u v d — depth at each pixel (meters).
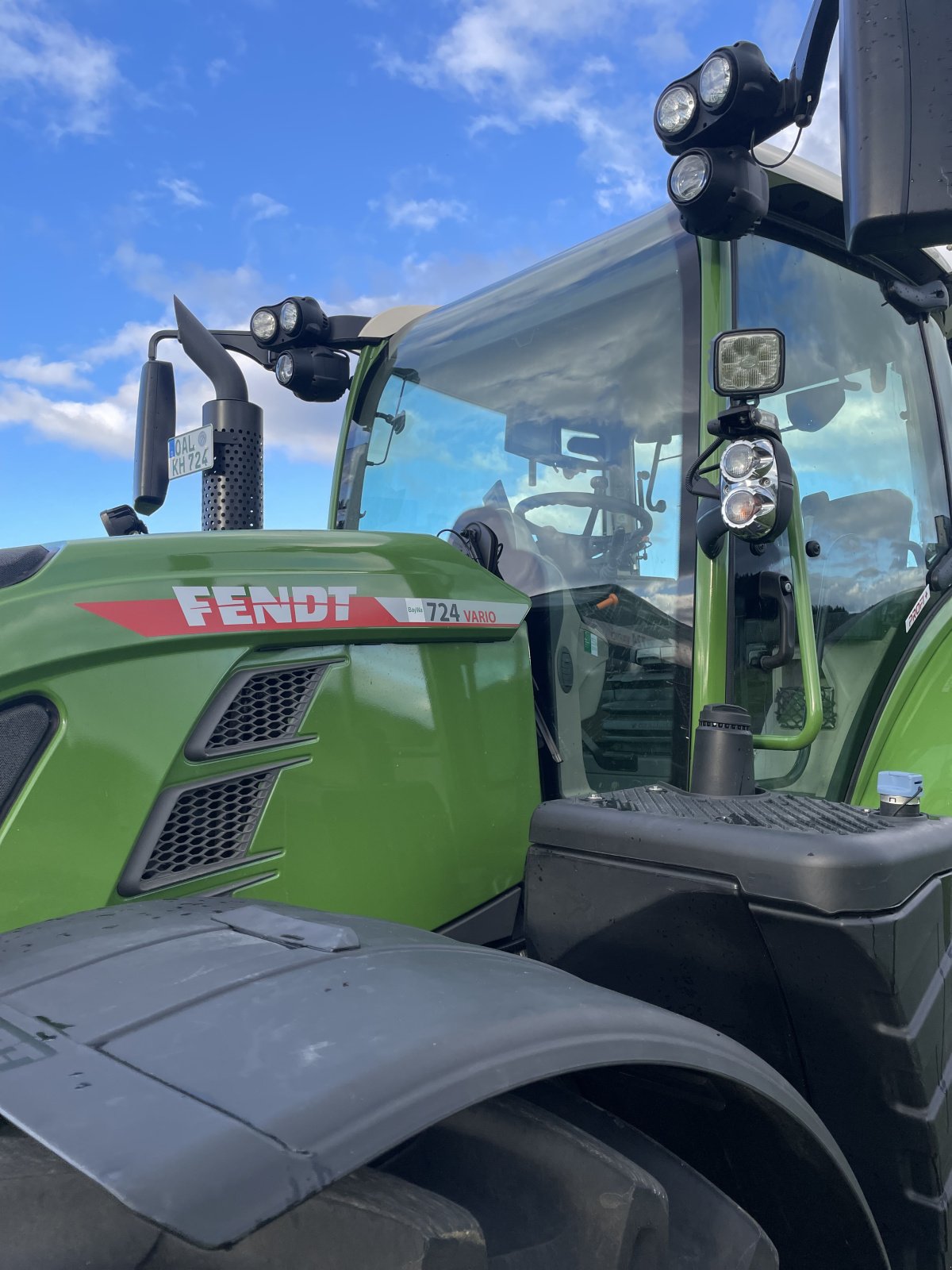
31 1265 0.71
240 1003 0.76
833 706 2.08
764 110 1.66
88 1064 0.70
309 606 1.44
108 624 1.29
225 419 2.23
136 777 1.28
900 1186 1.20
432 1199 0.70
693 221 1.74
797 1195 1.04
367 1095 0.63
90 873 1.24
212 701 1.35
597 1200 0.78
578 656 1.87
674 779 1.74
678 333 1.86
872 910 1.14
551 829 1.38
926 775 2.29
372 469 2.39
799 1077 1.23
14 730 1.22
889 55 1.19
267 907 1.04
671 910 1.25
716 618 1.73
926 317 2.44
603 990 0.90
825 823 1.28
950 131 1.17
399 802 1.50
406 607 1.53
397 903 1.48
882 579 2.23
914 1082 1.17
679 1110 1.05
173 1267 0.72
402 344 2.43
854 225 1.22
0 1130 0.81
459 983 0.81
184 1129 0.61
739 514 1.55
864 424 2.24
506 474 2.08
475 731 1.61
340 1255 0.69
